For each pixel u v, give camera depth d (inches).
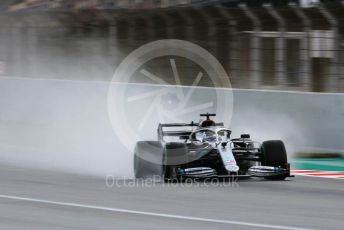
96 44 3073.3
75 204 1196.5
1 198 1256.2
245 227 1010.1
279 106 2105.1
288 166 1502.2
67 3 3164.4
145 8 2925.7
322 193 1343.5
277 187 1408.7
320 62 2647.6
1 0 3319.4
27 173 1598.2
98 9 3048.7
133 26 2989.7
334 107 1979.6
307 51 2591.0
